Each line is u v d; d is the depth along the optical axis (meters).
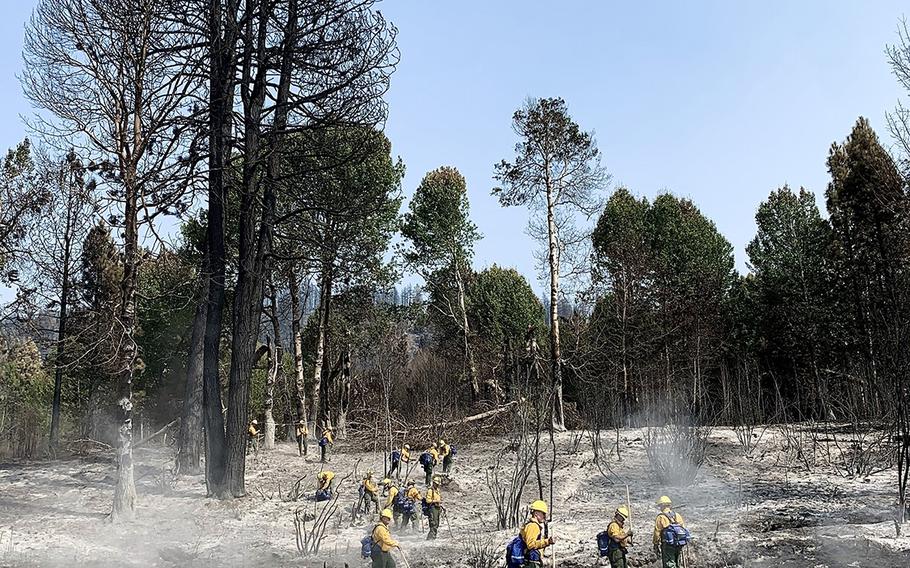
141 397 38.47
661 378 34.59
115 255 29.59
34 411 36.25
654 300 40.75
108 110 18.14
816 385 33.69
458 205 44.78
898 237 21.44
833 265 37.31
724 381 33.31
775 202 46.94
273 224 21.25
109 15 18.09
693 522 14.99
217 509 18.11
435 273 45.53
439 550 13.34
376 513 17.41
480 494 20.19
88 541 14.13
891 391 21.03
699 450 21.41
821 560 11.27
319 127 20.84
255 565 12.33
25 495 20.55
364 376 39.31
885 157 29.30
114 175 17.66
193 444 24.48
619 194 48.56
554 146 34.00
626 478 21.33
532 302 54.22
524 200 34.31
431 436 31.05
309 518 16.83
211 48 20.77
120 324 17.27
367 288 35.69
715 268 46.91
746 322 45.00
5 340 36.59
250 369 20.34
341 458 29.50
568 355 36.44
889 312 16.86
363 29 20.72
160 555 12.89
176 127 19.64
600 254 47.81
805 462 22.03
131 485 16.52
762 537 13.12
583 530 14.66
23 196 27.95
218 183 21.72
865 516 14.93
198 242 28.97
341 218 22.75
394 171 33.94
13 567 11.62
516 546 9.54
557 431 31.11
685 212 50.50
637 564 11.68
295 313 33.22
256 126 21.03
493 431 31.94
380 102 21.11
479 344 45.47
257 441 30.78
